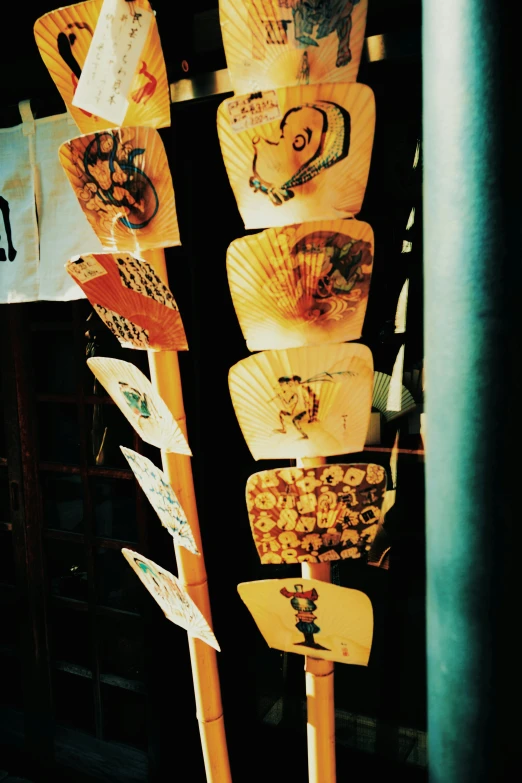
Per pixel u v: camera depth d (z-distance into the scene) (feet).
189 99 8.57
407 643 9.77
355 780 10.14
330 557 6.90
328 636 6.96
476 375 5.30
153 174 6.69
